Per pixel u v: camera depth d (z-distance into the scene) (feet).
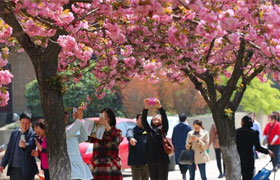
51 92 40.09
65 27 35.40
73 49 36.91
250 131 55.31
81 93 144.25
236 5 32.58
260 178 51.72
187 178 78.89
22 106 168.66
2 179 70.23
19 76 168.04
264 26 29.35
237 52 57.36
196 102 155.53
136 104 152.25
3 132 136.15
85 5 37.63
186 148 66.23
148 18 39.32
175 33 31.86
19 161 48.91
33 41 39.60
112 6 30.50
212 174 84.17
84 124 46.60
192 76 56.65
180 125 73.67
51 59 40.01
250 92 125.80
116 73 49.90
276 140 74.59
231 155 56.65
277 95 134.21
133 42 45.83
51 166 40.57
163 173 50.93
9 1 32.99
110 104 150.00
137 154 56.24
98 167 46.70
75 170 46.14
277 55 31.55
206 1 30.58
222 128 56.70
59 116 40.45
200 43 49.67
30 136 48.88
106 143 46.80
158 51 46.24
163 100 155.22
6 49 38.75
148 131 51.13
